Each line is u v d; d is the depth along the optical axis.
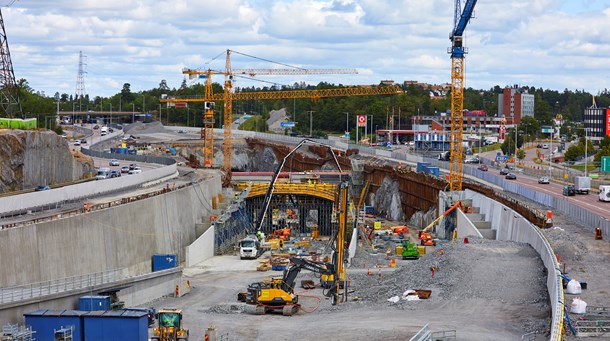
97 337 78.44
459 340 71.75
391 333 77.31
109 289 95.75
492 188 171.50
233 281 120.00
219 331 85.19
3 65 177.88
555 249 98.00
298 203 183.25
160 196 136.25
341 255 102.31
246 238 145.75
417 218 193.25
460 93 185.75
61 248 102.50
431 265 104.38
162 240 135.38
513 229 125.44
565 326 68.12
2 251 91.06
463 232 143.75
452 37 185.12
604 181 190.12
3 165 133.88
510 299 85.62
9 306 81.38
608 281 83.06
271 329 85.69
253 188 182.75
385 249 147.00
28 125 160.50
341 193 104.19
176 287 107.81
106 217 114.94
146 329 79.62
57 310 82.31
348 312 91.56
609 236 107.06
